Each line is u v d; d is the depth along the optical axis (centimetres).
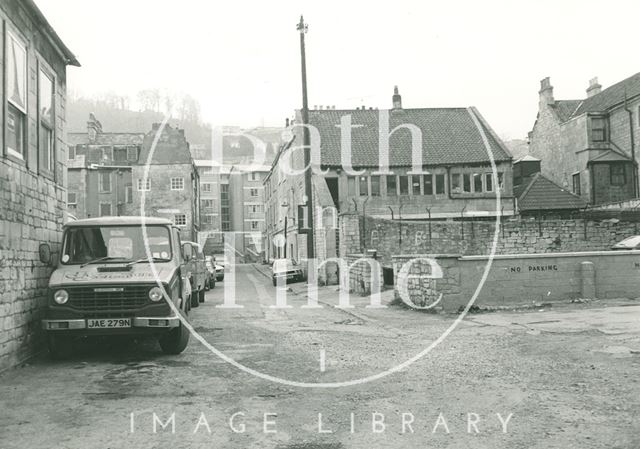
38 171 1041
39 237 1035
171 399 687
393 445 518
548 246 2764
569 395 662
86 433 561
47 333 930
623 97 3697
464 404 644
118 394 713
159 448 518
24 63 980
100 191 5812
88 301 927
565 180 4078
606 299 1533
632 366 780
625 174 3672
